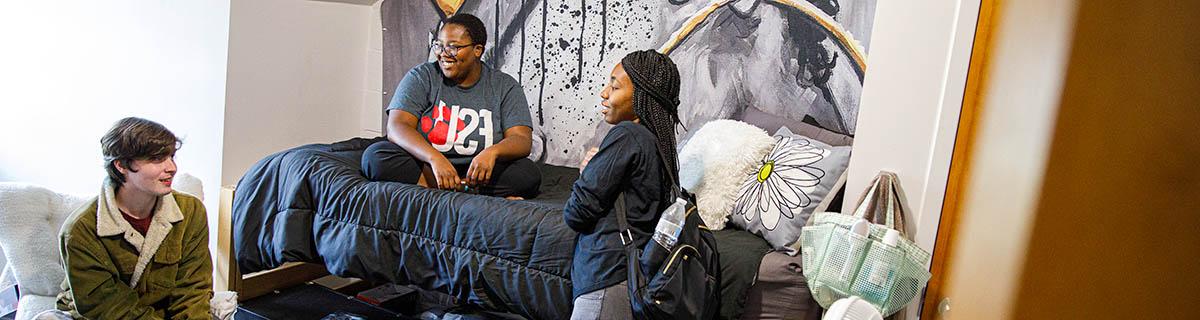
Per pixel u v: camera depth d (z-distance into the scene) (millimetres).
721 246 2188
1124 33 1127
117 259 1969
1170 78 1090
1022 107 1367
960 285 1726
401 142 2699
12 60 3650
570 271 2207
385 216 2523
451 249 2412
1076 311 1208
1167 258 1114
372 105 3732
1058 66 1221
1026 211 1280
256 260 2812
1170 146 1095
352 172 2693
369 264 2549
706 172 2455
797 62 2842
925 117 2018
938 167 2006
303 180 2686
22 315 2199
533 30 3381
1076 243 1198
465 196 2467
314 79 3447
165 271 2072
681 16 3057
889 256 1865
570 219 2115
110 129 1904
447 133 2807
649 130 2064
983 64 1844
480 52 2855
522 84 3447
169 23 3176
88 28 3428
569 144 3365
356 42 3635
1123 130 1137
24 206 2195
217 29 3033
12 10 3600
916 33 2000
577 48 3287
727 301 2105
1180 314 1111
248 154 3213
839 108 2773
